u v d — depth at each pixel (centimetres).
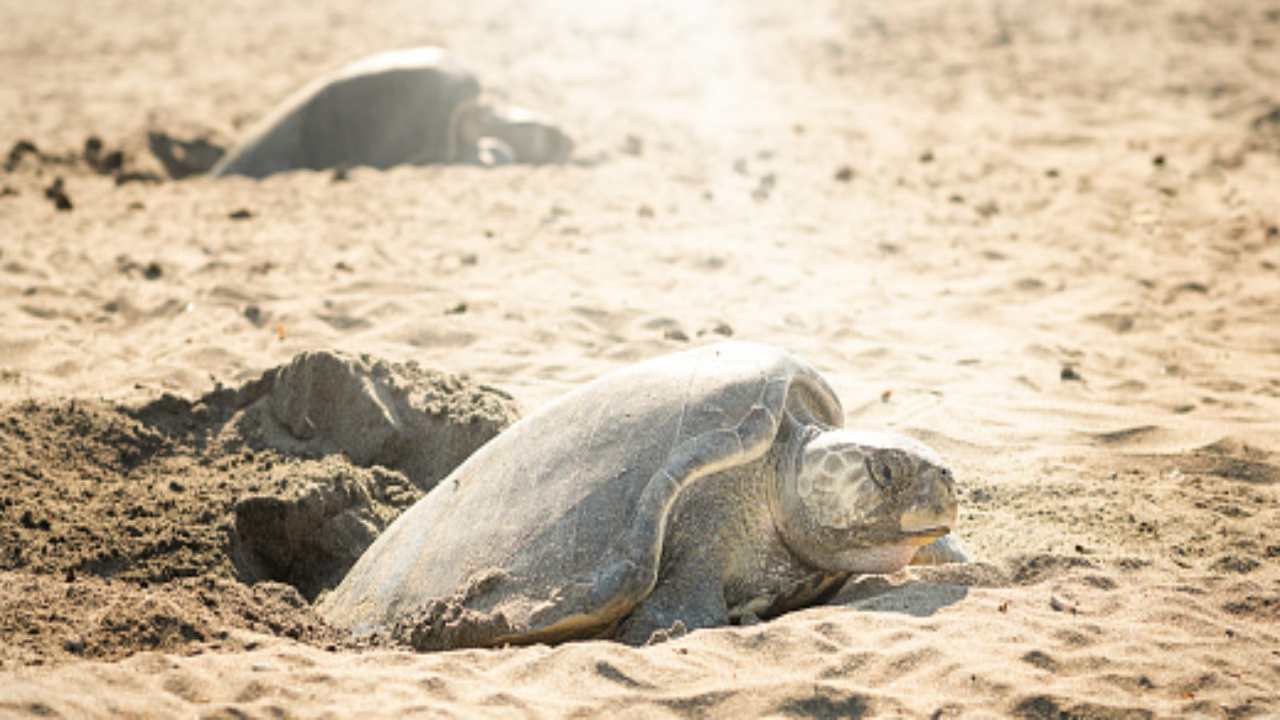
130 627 504
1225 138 1653
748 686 452
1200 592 540
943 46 2514
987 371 886
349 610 568
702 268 1135
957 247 1212
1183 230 1259
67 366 900
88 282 1116
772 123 1856
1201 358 918
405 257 1179
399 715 429
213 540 620
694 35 2792
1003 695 446
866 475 527
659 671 466
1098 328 993
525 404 799
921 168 1552
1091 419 795
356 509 650
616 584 503
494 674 473
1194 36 2464
